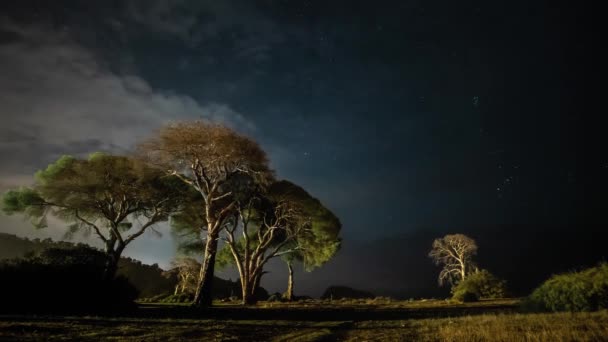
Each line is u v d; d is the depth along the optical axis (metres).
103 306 13.86
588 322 8.03
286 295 36.16
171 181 27.55
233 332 9.37
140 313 13.41
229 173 20.75
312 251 31.36
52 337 7.26
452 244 38.91
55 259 16.44
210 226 19.89
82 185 24.19
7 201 25.42
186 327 9.68
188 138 19.23
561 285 12.18
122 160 25.45
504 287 30.38
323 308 20.34
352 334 9.33
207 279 18.78
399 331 9.31
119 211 25.92
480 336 7.29
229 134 19.89
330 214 30.66
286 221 28.02
